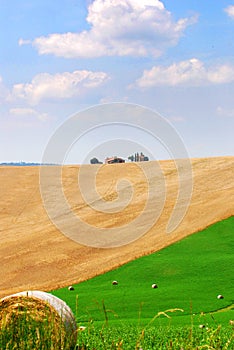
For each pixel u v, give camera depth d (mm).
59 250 50469
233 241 46156
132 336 18469
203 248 44844
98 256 47281
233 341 16047
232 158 82812
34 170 83750
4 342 13586
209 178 72625
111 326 23734
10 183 77500
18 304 15609
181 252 44156
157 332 19594
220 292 32375
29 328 14125
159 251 44969
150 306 29734
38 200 69062
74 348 15109
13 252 51125
